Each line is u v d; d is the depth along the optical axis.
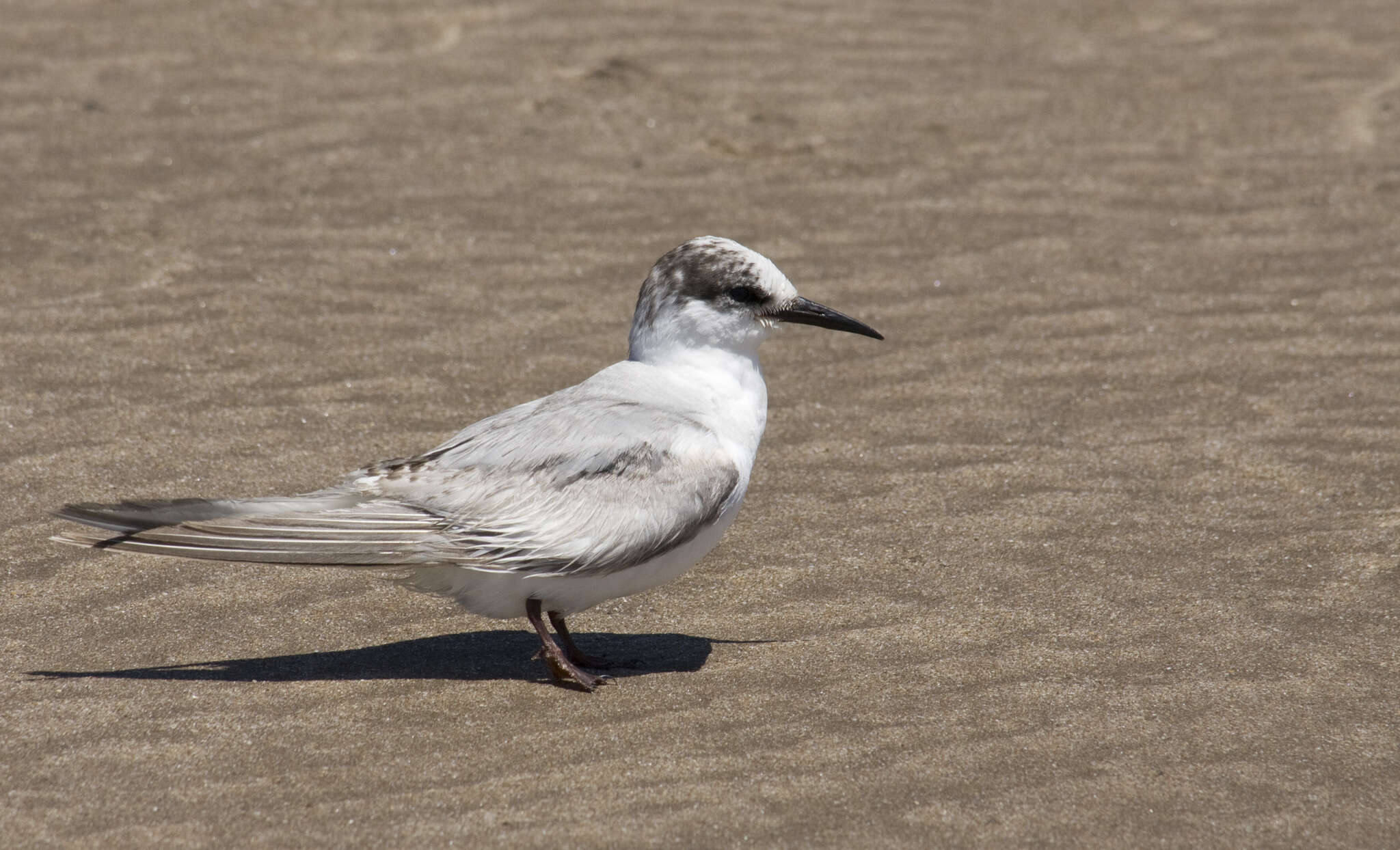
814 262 14.84
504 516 8.09
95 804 7.13
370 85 18.47
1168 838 6.96
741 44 20.17
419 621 9.32
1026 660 8.69
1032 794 7.30
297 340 12.98
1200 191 16.58
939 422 12.09
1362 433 11.70
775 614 9.40
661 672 8.66
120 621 9.09
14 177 15.59
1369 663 8.58
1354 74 19.62
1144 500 10.80
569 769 7.51
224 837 6.89
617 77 18.94
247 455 11.16
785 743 7.79
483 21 20.62
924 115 18.31
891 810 7.17
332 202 15.59
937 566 9.94
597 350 13.09
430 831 6.95
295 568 9.86
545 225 15.41
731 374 8.95
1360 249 15.15
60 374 12.18
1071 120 18.33
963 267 14.84
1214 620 9.12
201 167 16.12
